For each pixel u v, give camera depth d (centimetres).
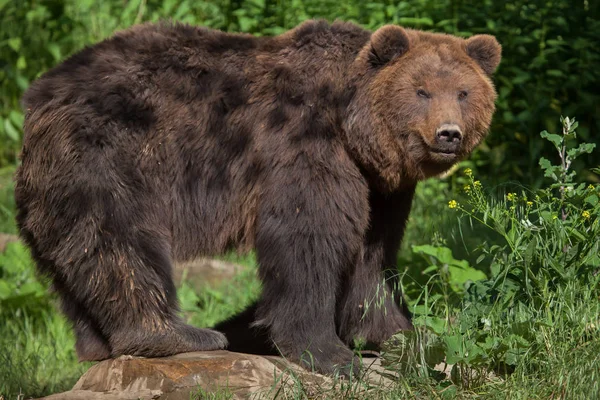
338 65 1065
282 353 1037
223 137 1063
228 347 1191
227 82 1070
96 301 1025
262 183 1043
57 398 957
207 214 1073
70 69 1061
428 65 1050
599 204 1030
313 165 1023
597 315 985
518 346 964
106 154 1018
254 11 1959
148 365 984
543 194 1084
